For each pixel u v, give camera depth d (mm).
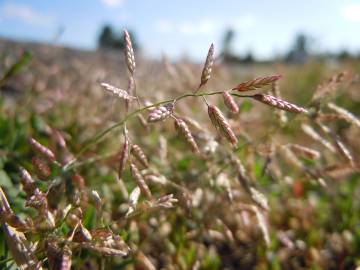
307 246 96
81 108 120
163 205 56
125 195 76
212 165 77
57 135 75
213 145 73
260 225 72
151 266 70
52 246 48
